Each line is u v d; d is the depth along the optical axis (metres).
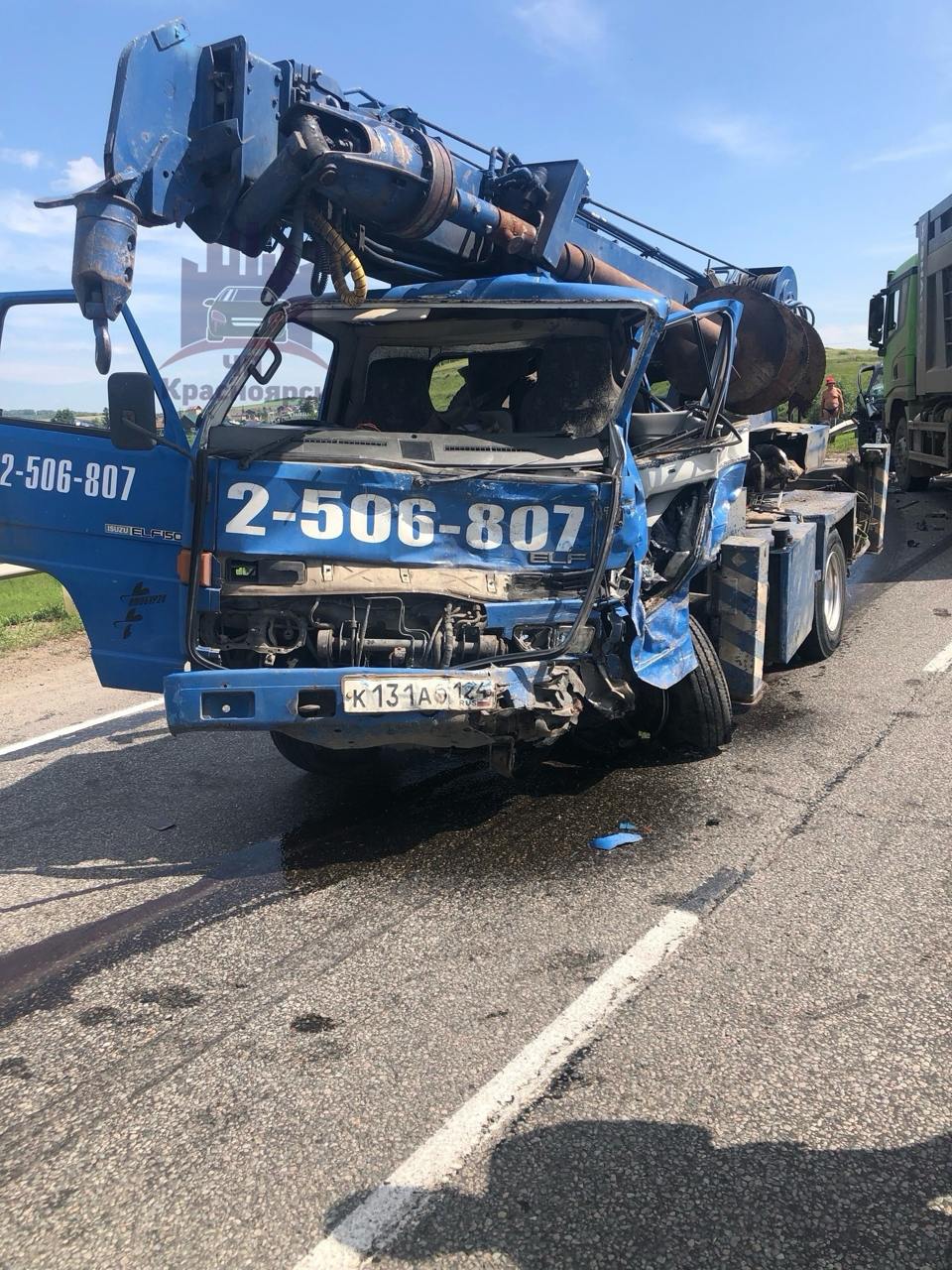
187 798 5.48
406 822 4.92
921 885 4.00
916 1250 2.27
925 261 13.43
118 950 3.82
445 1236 2.36
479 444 4.48
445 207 4.52
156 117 3.92
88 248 3.82
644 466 4.73
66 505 4.39
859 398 17.23
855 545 9.20
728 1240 2.31
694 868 4.25
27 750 6.55
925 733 5.76
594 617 4.38
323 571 4.20
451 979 3.49
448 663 4.18
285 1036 3.20
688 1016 3.19
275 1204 2.48
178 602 4.28
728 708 5.46
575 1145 2.64
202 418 4.33
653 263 7.16
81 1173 2.62
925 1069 2.88
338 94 4.45
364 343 5.51
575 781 5.32
